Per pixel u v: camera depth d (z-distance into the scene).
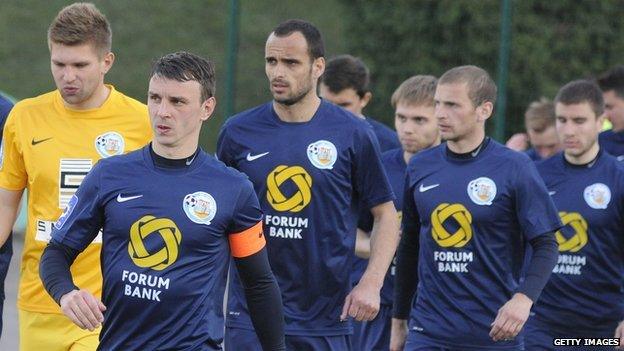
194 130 16.11
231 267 21.86
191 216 15.94
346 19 54.06
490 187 21.59
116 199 16.02
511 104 49.44
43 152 20.22
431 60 51.94
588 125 25.03
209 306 16.12
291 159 21.20
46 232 20.31
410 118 25.62
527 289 20.73
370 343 27.00
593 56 50.34
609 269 25.23
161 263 15.89
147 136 20.73
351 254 21.73
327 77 27.05
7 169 20.59
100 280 20.23
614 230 25.23
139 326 15.98
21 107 20.52
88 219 16.16
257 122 21.53
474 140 21.89
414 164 22.45
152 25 66.88
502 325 20.50
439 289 21.94
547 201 21.48
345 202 21.47
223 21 67.00
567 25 50.25
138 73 65.31
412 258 23.09
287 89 20.81
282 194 21.23
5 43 67.31
